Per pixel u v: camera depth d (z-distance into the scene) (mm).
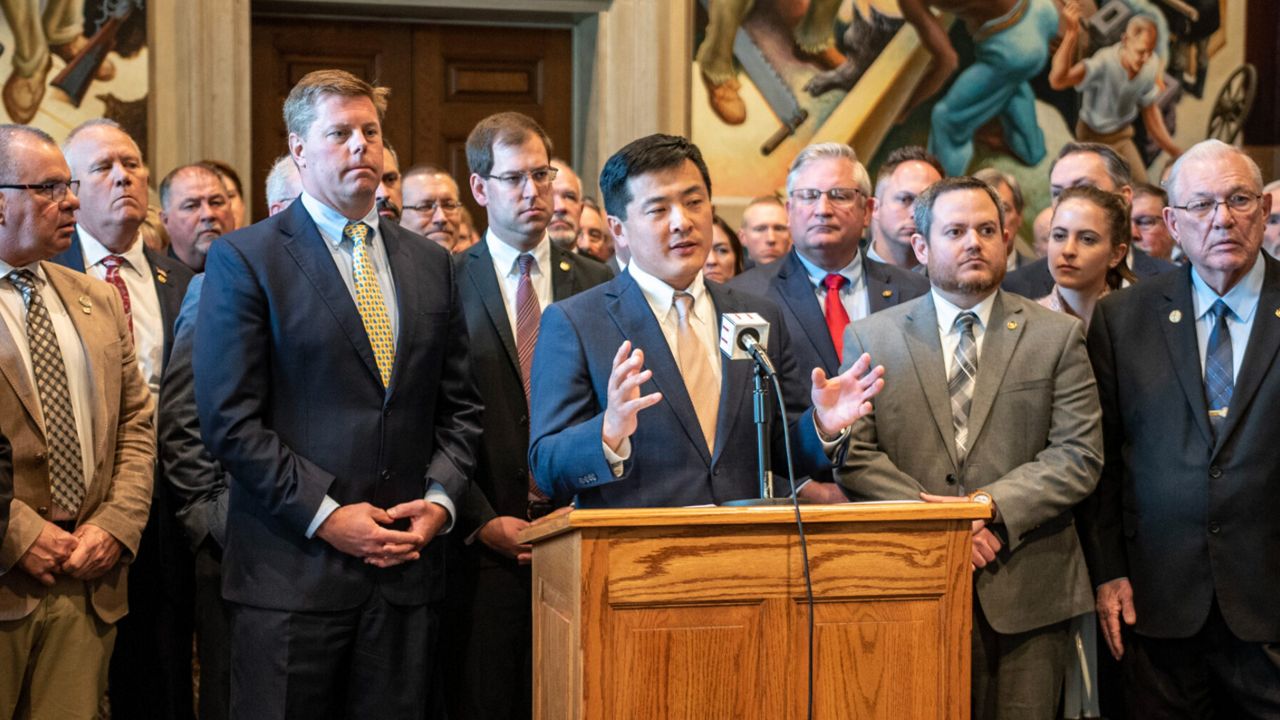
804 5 6363
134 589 3496
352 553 2891
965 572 2350
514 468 3498
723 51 6305
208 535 3330
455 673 3457
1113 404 3375
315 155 3002
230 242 2969
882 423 3229
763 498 2436
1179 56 6750
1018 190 5062
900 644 2322
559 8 6242
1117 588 3344
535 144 3662
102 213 3672
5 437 2906
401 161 6492
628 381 2479
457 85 6547
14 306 3111
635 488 2762
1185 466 3240
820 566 2289
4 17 5449
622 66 6258
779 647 2275
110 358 3244
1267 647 3166
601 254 5395
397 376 2998
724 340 2531
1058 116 6633
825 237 3797
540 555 2641
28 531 2959
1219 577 3189
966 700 2342
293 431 2932
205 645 3346
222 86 5664
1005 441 3172
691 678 2242
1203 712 3297
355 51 6422
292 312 2934
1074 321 3283
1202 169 3223
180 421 3434
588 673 2201
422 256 3162
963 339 3270
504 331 3553
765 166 6352
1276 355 3197
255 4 6113
